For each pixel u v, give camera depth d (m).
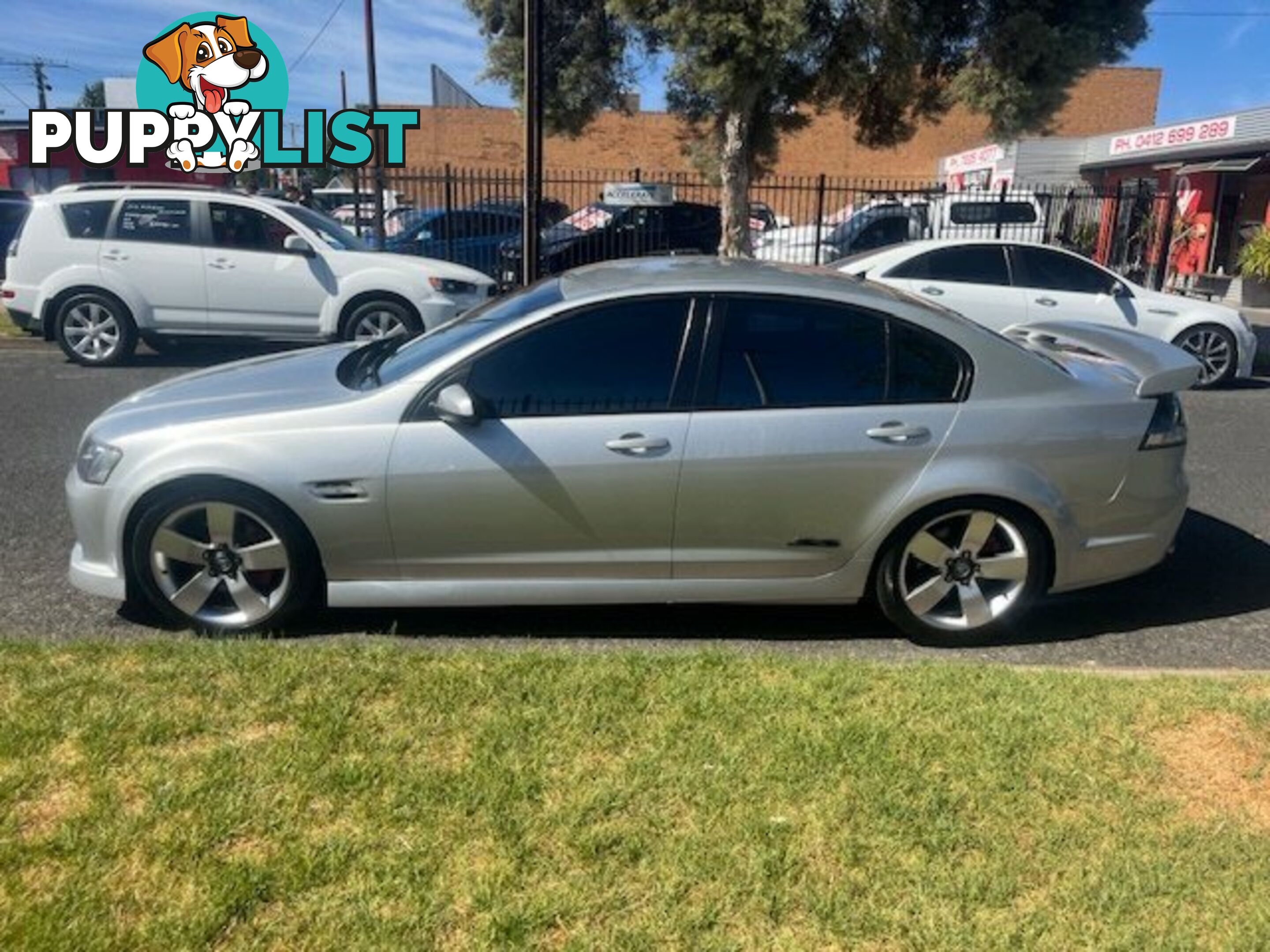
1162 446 4.38
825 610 4.75
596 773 3.06
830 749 3.21
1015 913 2.54
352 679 3.60
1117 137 26.59
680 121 26.12
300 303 10.80
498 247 16.84
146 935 2.39
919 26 15.18
